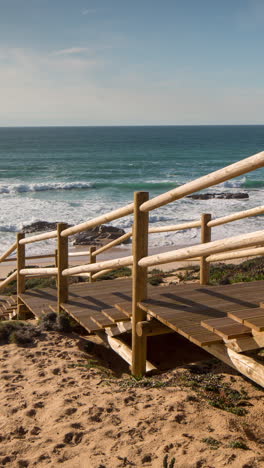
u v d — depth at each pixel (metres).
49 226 25.31
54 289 6.89
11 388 3.54
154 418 2.76
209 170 61.03
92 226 4.46
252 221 26.25
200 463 2.23
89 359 4.39
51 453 2.48
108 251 21.48
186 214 29.23
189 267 11.25
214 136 179.25
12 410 3.11
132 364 3.95
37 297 6.38
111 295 5.22
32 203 33.56
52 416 2.95
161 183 45.62
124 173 57.19
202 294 4.12
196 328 3.29
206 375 3.50
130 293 5.27
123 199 36.03
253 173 55.09
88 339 5.13
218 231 23.38
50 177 52.59
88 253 7.62
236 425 2.63
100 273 7.16
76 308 4.87
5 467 2.39
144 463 2.30
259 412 2.82
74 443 2.59
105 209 30.91
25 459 2.44
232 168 2.63
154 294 4.13
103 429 2.70
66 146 117.19
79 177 52.69
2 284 7.98
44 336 4.96
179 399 2.99
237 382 3.31
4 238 23.00
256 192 40.38
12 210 30.53
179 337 5.05
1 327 4.96
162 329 3.80
